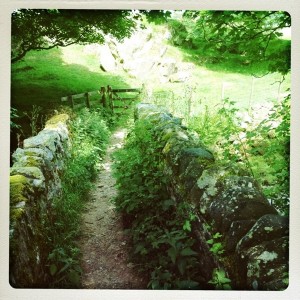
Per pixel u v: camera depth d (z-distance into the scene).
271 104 4.84
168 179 3.82
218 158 4.09
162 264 3.32
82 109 5.95
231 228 2.80
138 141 4.49
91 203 4.57
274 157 4.02
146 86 5.81
